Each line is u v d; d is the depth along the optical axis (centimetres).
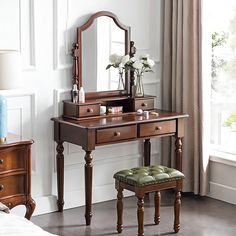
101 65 661
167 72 704
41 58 634
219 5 687
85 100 654
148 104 675
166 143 710
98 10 661
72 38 649
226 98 690
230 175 682
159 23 702
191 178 699
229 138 693
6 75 552
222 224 629
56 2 635
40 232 434
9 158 557
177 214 610
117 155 691
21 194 566
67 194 664
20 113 630
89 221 628
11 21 615
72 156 664
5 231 430
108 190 688
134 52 677
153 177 591
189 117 690
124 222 632
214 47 694
